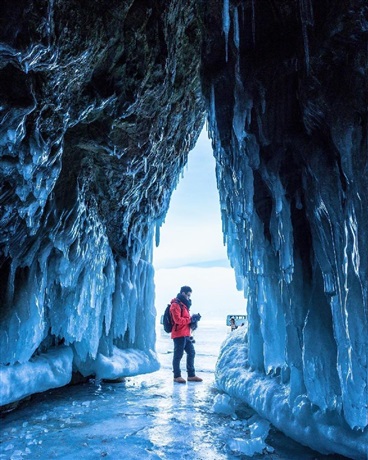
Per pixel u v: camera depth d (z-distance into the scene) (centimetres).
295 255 308
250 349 424
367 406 211
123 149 439
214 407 412
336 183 237
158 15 331
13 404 417
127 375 609
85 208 499
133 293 672
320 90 234
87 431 341
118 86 352
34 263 430
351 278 217
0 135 271
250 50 306
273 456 278
